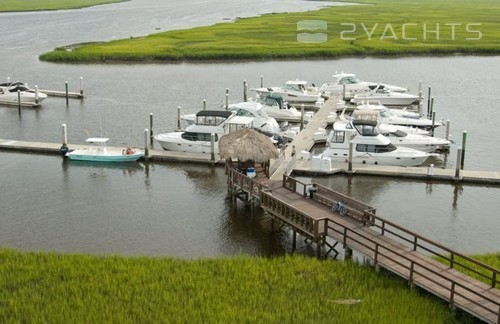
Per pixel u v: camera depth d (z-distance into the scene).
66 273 31.92
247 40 141.12
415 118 69.50
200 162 54.38
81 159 55.00
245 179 43.31
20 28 172.50
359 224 37.03
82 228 40.81
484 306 27.02
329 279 31.47
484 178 49.78
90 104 81.69
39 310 28.08
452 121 74.06
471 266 33.22
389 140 57.12
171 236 39.69
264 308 28.53
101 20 199.38
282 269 32.72
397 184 50.44
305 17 192.62
